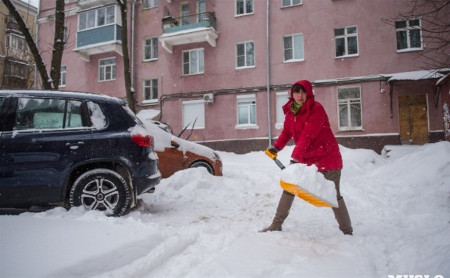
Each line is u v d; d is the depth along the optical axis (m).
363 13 16.52
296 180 2.81
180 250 2.76
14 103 3.95
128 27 21.14
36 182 3.76
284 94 17.48
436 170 6.38
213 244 2.90
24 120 3.91
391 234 3.27
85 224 3.00
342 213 3.21
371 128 15.89
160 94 20.08
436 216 3.77
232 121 18.22
